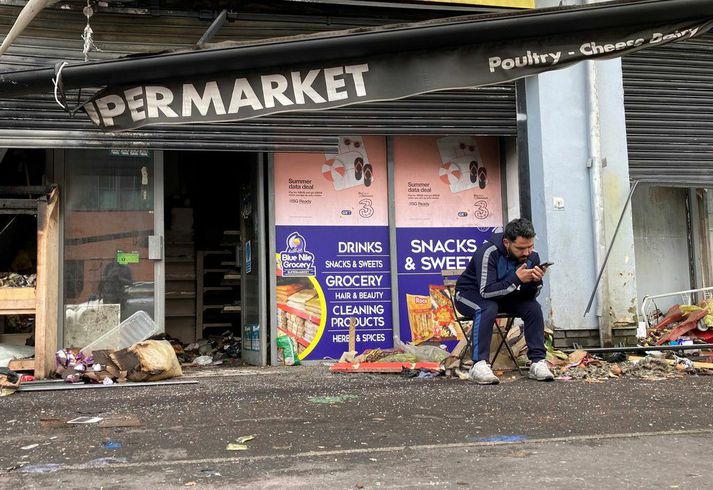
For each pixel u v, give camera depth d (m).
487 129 7.51
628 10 4.68
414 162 7.68
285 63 4.60
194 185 9.20
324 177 7.41
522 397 4.62
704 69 8.05
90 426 3.85
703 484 2.54
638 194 8.77
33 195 6.57
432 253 7.62
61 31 6.54
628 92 7.80
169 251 8.80
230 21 6.96
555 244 7.29
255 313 7.46
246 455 3.08
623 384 5.28
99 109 4.63
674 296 8.74
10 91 4.52
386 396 4.77
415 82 4.67
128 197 6.96
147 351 6.10
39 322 6.11
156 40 6.82
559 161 7.40
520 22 4.63
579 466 2.81
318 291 7.31
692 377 5.69
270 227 7.22
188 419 4.02
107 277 6.85
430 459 2.96
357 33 4.55
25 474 2.80
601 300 7.23
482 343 5.38
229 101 4.63
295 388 5.31
